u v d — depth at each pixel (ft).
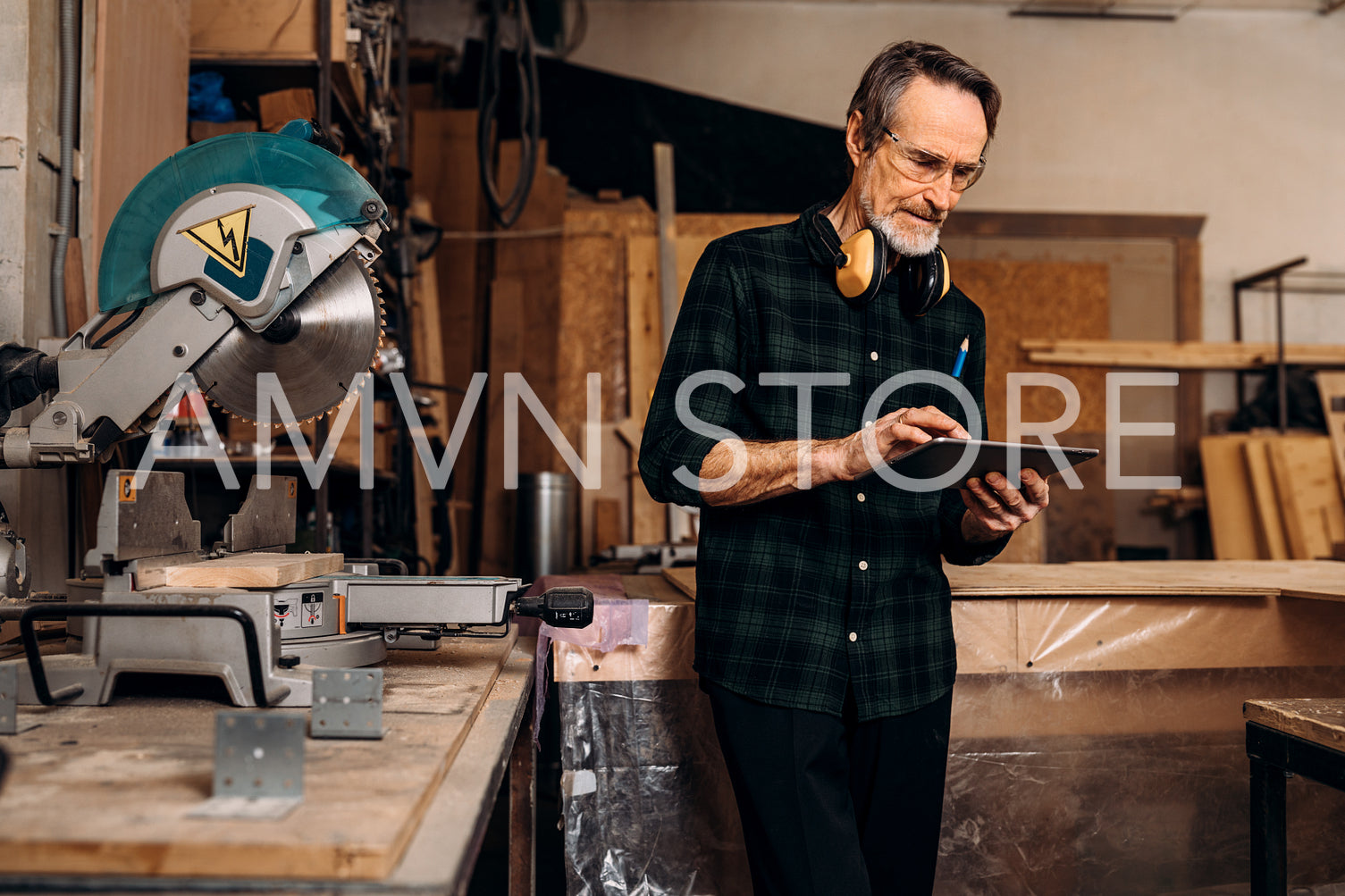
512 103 16.01
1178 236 16.62
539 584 5.99
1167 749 5.17
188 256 3.16
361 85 9.36
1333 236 16.88
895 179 3.51
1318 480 14.65
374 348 3.51
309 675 2.75
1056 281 16.37
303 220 3.18
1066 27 16.81
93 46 5.22
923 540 3.74
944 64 3.48
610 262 15.48
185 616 2.66
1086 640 4.97
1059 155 16.72
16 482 4.55
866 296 3.56
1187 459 16.12
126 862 1.66
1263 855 3.65
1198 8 16.89
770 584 3.46
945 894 5.03
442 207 14.73
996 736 5.05
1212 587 4.93
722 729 3.47
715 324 3.50
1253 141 16.93
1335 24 16.99
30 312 4.76
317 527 7.48
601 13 16.31
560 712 4.80
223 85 8.60
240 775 1.93
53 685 2.73
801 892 3.24
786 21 16.49
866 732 3.60
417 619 3.16
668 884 4.82
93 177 5.18
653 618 4.71
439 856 1.77
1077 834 5.10
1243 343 16.17
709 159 16.29
